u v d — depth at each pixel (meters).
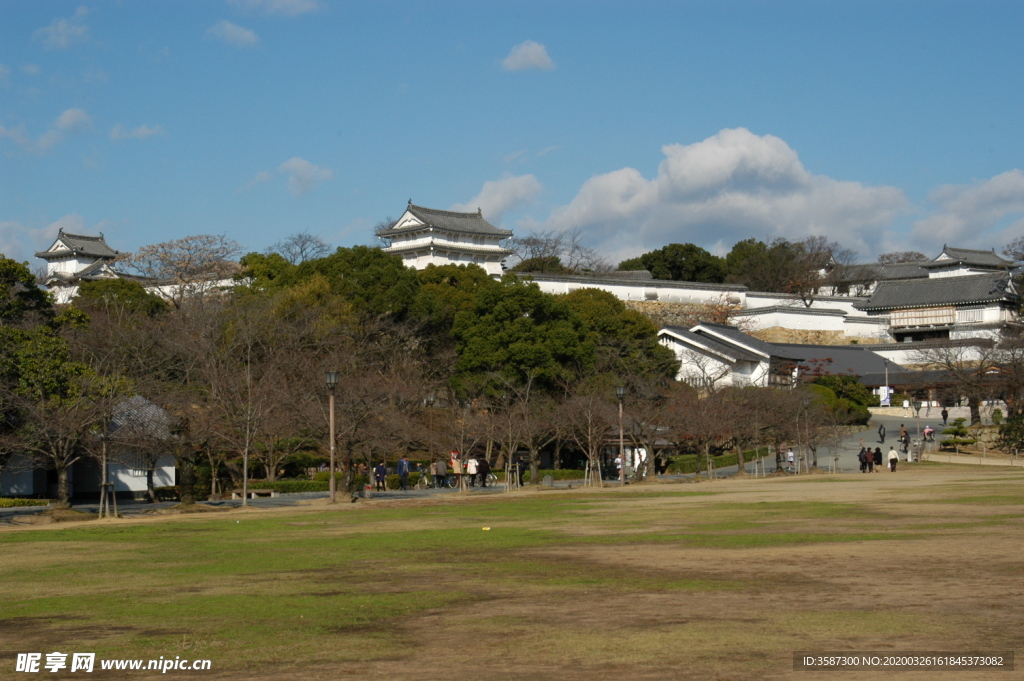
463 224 109.50
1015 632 11.11
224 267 77.94
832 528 22.67
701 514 27.92
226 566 18.14
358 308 58.12
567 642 11.09
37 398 33.44
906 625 11.55
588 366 59.06
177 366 47.03
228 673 10.07
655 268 137.25
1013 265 134.88
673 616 12.39
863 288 136.62
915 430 77.62
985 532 21.00
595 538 21.92
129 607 13.83
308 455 54.06
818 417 58.38
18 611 13.66
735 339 87.06
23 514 34.62
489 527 25.41
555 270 125.56
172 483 46.88
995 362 73.19
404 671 9.98
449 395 58.75
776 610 12.61
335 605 13.73
